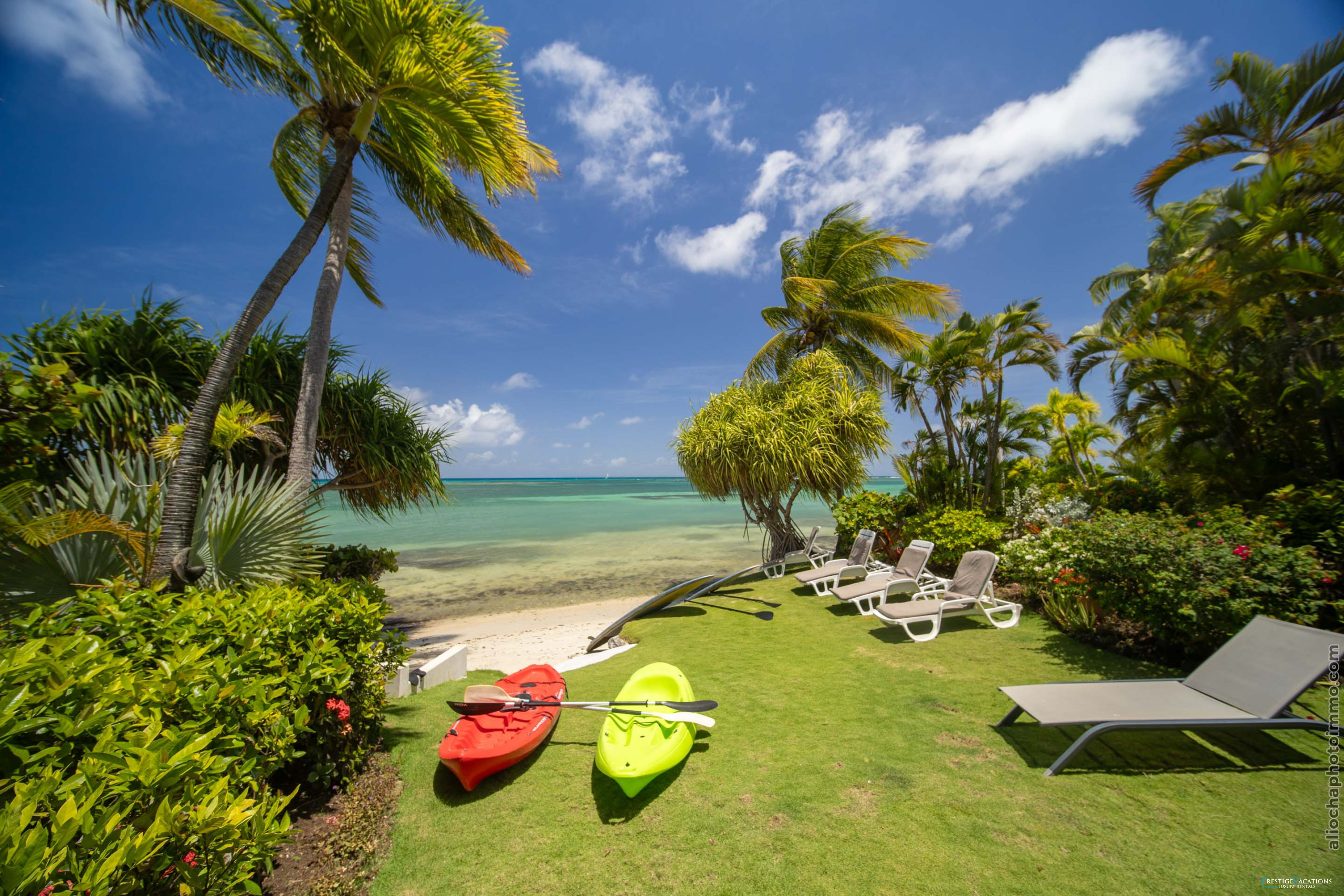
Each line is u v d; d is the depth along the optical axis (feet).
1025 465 45.98
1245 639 12.00
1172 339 26.76
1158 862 8.46
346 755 11.62
